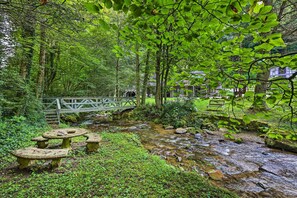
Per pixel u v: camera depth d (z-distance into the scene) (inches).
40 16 118.7
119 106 398.3
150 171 107.2
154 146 196.2
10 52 178.9
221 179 122.2
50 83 408.5
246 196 102.4
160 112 351.3
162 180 96.3
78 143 172.6
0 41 156.6
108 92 513.7
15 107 211.9
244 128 255.3
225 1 39.2
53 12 114.9
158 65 236.1
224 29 54.2
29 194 80.3
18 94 221.1
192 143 209.0
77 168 109.3
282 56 41.1
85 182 91.2
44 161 120.6
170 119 313.9
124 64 465.1
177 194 83.2
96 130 272.8
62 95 413.7
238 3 38.9
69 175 99.1
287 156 164.6
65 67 417.7
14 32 151.3
